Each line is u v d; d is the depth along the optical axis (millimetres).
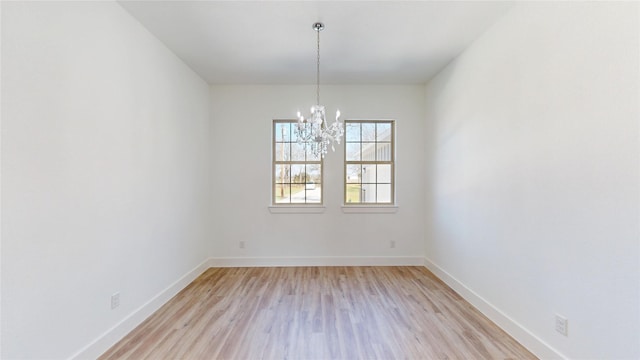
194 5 2164
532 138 1986
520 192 2104
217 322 2385
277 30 2551
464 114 2939
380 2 2148
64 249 1672
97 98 1931
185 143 3250
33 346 1494
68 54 1701
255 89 4004
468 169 2857
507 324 2229
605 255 1484
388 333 2211
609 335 1466
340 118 4004
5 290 1368
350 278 3482
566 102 1706
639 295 1338
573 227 1663
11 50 1386
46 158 1562
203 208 3764
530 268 2002
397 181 4035
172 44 2795
